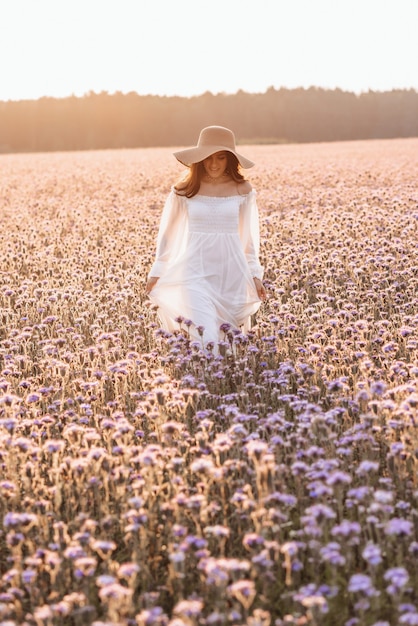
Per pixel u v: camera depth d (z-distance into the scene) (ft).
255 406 17.04
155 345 22.17
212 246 22.13
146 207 53.78
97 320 23.94
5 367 19.61
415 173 74.90
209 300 21.89
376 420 15.10
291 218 44.34
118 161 124.26
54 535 12.39
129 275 29.32
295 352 20.99
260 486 11.91
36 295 26.48
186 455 14.87
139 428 16.67
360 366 17.78
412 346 19.26
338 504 12.18
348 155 122.11
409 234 36.40
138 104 321.32
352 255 30.86
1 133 318.86
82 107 320.50
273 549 10.69
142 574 11.65
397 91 321.32
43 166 115.75
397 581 9.73
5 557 12.59
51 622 10.32
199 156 21.43
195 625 9.74
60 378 19.27
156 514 12.97
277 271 29.53
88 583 10.90
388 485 13.05
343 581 11.34
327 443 14.48
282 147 180.96
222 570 10.12
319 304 24.75
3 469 14.15
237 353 20.75
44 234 45.16
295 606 10.68
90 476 13.43
